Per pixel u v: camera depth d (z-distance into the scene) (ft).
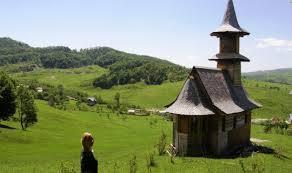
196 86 153.58
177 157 135.44
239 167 114.62
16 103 290.76
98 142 253.85
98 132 348.79
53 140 249.55
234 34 176.45
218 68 180.24
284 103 623.77
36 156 169.27
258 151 158.51
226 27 178.40
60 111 476.95
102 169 110.01
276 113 565.53
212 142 151.64
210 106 151.53
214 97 154.30
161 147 148.66
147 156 138.00
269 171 112.16
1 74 291.17
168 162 122.62
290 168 120.67
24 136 236.43
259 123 372.99
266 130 270.05
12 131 245.24
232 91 171.73
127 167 114.11
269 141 199.62
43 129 321.93
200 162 122.83
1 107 283.59
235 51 178.09
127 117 526.57
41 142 231.91
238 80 181.47
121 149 205.77
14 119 331.98
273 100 630.74
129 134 337.72
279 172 112.16
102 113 549.95
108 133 344.49
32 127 318.45
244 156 144.46
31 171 113.80
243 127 175.42
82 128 370.12
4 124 297.12
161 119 518.37
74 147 217.56
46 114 407.03
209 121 152.56
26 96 295.89
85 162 49.44
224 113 146.82
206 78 157.07
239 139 171.01
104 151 194.18
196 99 150.51
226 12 185.26
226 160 128.16
